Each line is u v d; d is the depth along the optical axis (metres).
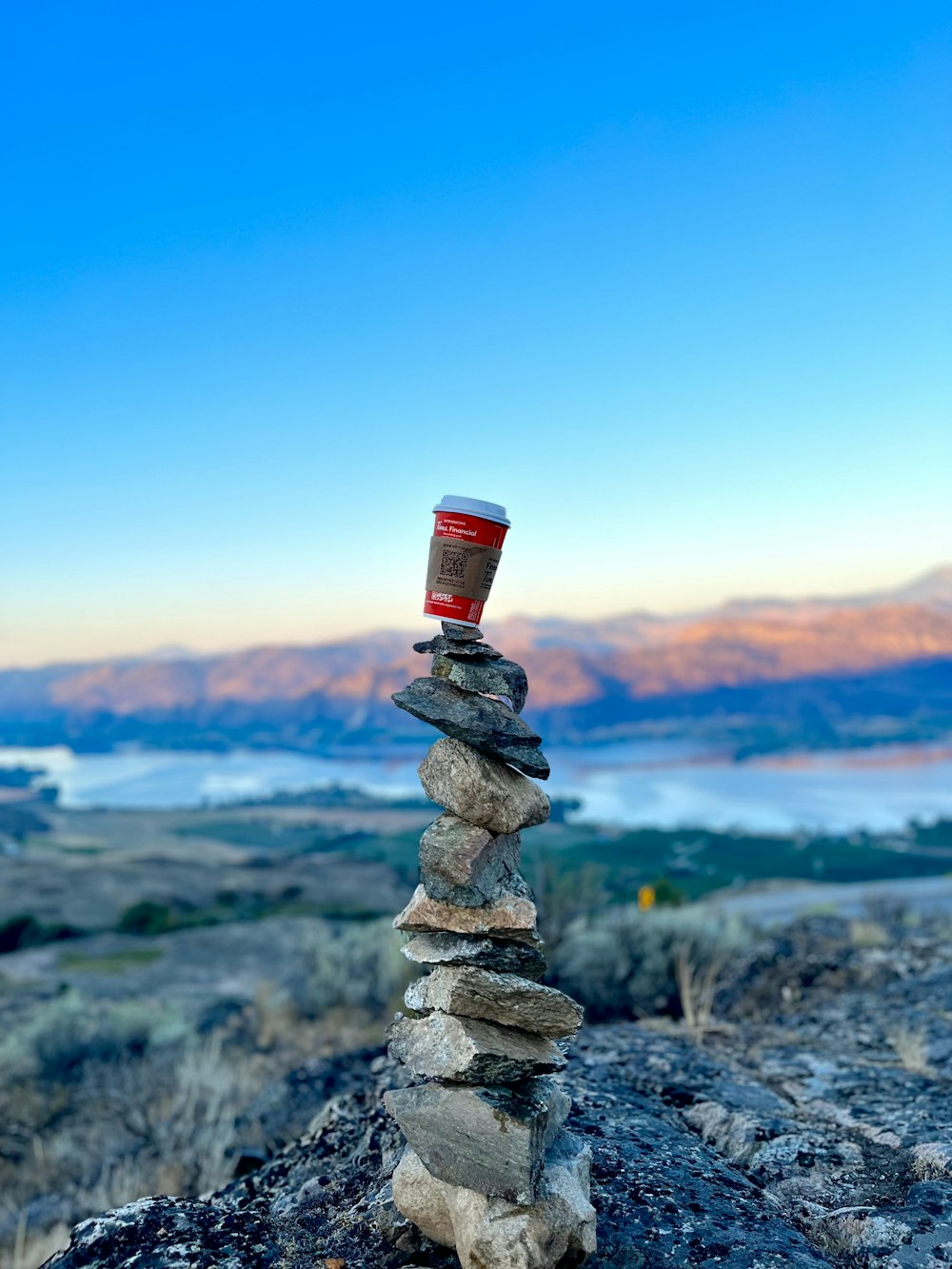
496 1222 1.07
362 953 6.22
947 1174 1.40
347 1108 1.81
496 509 1.11
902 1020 2.46
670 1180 1.33
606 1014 4.66
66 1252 1.20
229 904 22.77
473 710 1.11
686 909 6.53
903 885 17.08
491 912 1.11
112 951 11.79
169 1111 3.35
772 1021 2.87
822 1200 1.37
